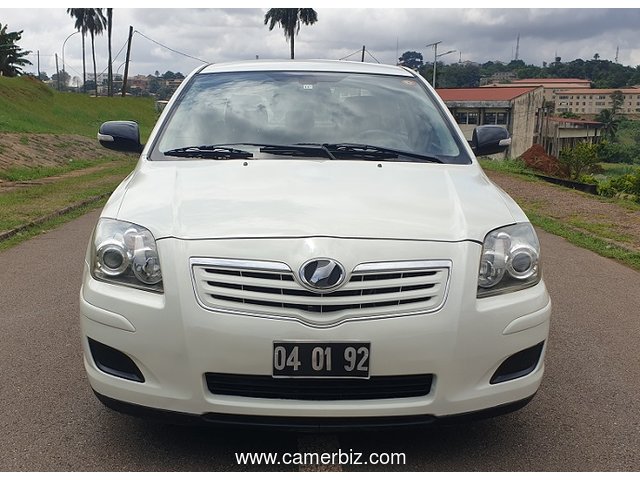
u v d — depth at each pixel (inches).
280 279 100.6
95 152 968.3
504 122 2005.4
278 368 99.5
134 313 103.4
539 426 128.6
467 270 104.1
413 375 102.0
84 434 121.6
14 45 1905.8
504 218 114.2
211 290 100.8
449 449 118.6
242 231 104.2
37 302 205.2
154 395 103.3
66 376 147.9
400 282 101.3
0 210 368.5
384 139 146.8
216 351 99.7
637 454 118.4
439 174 132.6
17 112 1175.6
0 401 135.0
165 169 132.0
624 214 401.1
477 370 103.9
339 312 99.7
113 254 107.5
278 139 144.6
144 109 1876.2
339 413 100.5
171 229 106.3
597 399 141.8
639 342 179.0
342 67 172.9
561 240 324.8
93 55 2994.6
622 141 3449.8
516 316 106.6
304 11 2210.9
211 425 103.3
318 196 115.8
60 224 345.4
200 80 165.2
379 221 107.6
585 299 220.8
